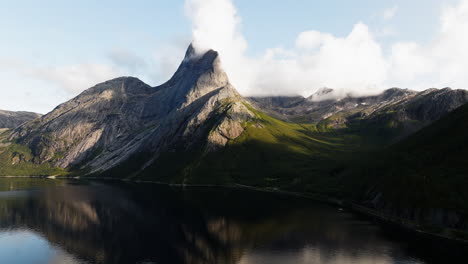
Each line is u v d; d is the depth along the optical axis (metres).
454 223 111.56
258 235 117.81
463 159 139.38
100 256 98.00
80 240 114.12
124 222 139.75
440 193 124.81
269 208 168.25
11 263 92.88
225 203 185.50
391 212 139.75
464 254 94.69
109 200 197.50
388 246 103.00
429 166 149.00
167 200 197.00
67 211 163.00
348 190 192.12
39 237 117.75
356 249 100.38
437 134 178.38
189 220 142.38
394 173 160.00
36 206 176.62
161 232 123.81
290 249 101.50
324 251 99.25
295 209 166.12
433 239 109.62
